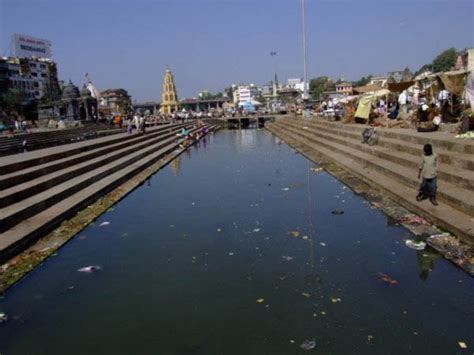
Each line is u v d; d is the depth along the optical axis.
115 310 5.50
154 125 44.56
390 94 22.80
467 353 4.25
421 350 4.33
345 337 4.63
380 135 16.55
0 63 65.06
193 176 16.31
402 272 6.16
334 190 12.00
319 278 6.16
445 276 5.89
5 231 7.99
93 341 4.81
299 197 11.47
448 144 10.98
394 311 5.12
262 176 15.42
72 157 15.24
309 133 28.80
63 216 9.55
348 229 8.32
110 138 23.17
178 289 6.04
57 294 6.01
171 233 8.72
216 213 10.23
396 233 7.76
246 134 44.56
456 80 14.96
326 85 96.56
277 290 5.86
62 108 43.94
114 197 12.16
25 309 5.60
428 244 6.98
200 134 40.38
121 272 6.73
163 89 93.25
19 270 6.74
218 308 5.44
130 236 8.60
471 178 8.42
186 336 4.83
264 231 8.58
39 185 10.70
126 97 107.75
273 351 4.45
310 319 5.04
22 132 32.09
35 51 77.31
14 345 4.80
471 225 6.99
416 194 9.54
